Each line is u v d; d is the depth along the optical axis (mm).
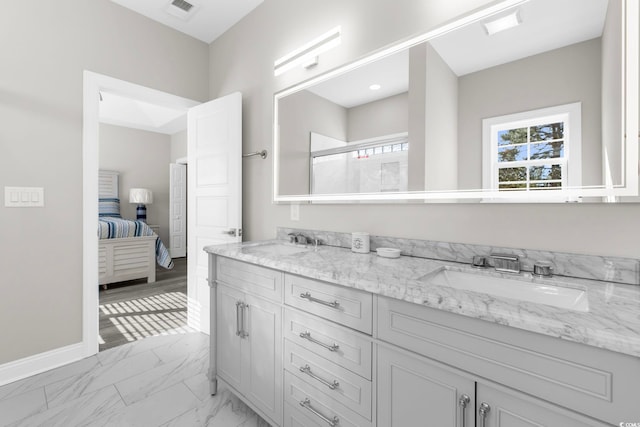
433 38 1366
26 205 1858
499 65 1193
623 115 965
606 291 866
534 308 704
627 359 565
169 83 2518
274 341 1321
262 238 2299
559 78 1067
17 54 1819
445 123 1331
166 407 1561
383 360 930
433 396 818
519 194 1149
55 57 1954
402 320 882
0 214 1776
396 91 1503
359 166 1665
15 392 1667
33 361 1869
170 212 5969
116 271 3707
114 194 5449
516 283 1045
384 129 1554
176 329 2562
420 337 842
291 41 2041
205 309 2477
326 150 1824
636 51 951
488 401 722
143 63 2359
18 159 1831
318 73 1866
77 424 1426
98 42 2133
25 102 1849
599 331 583
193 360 2047
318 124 1868
